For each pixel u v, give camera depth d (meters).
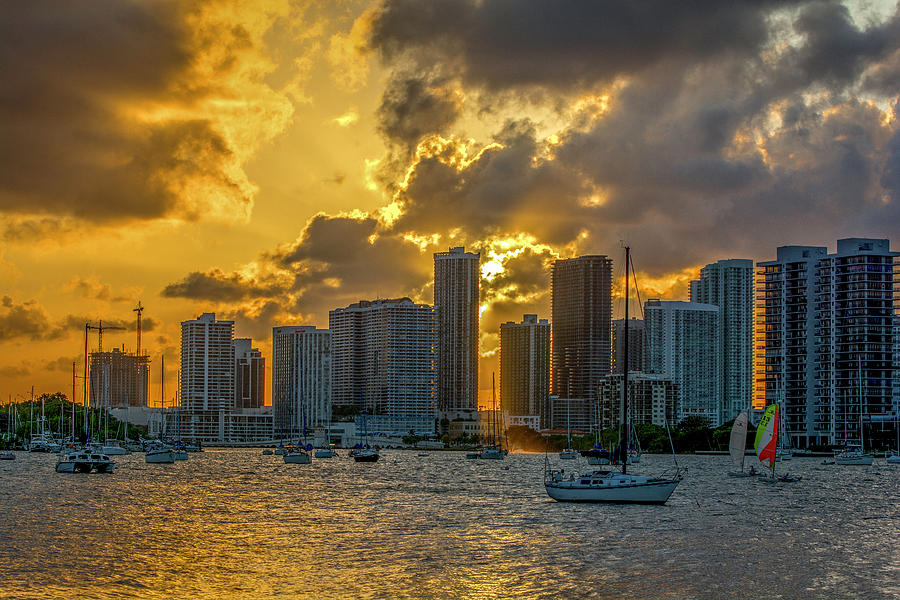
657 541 130.25
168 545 126.25
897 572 111.19
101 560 115.00
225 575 107.56
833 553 122.94
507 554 120.06
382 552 121.69
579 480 175.88
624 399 182.38
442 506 176.38
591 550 122.88
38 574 106.88
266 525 147.00
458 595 98.81
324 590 100.75
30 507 167.75
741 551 123.19
